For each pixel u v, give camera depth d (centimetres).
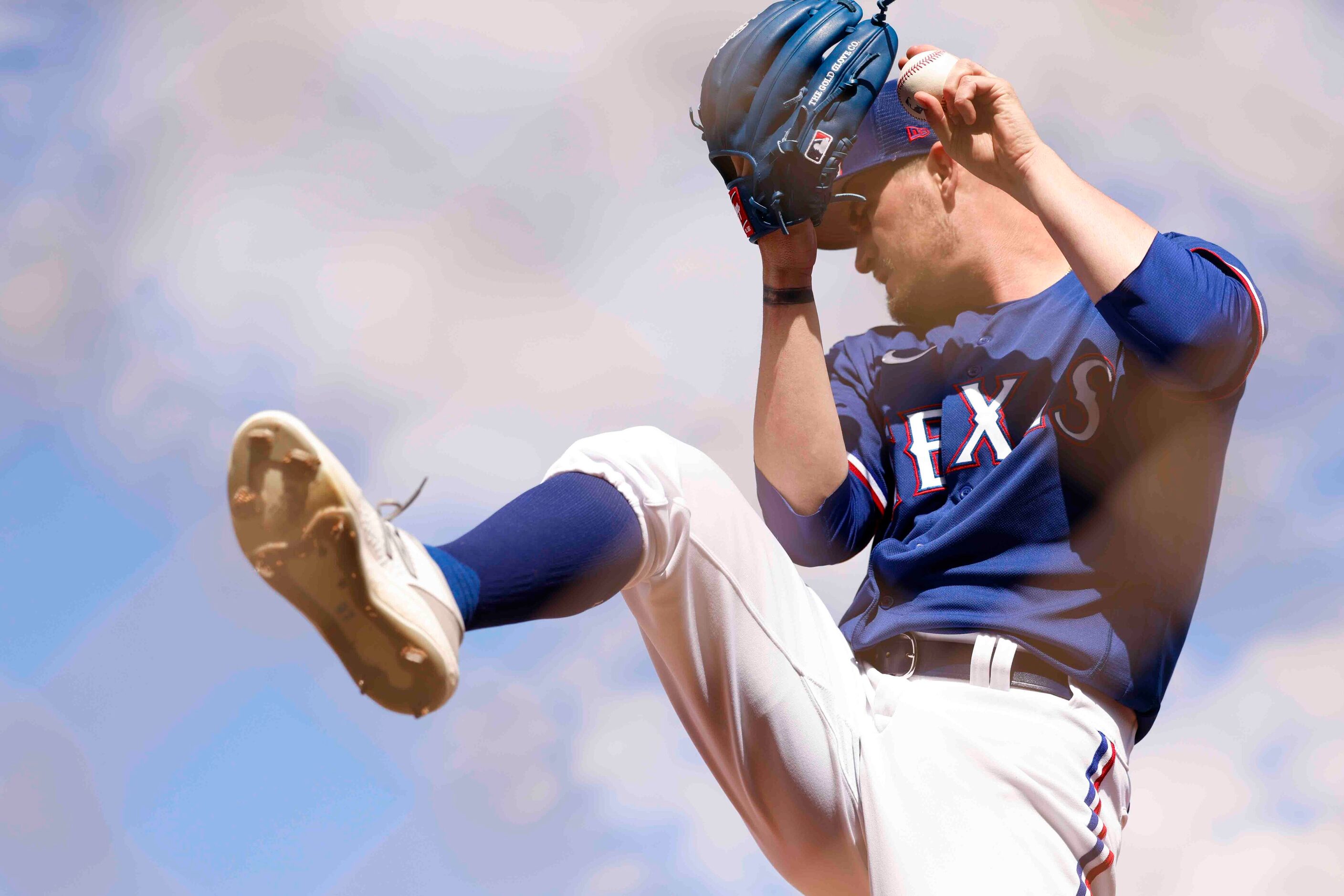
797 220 644
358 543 416
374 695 455
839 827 581
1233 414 599
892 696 579
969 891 517
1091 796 546
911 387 677
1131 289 551
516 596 477
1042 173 586
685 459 550
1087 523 588
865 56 633
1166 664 593
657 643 570
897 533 652
